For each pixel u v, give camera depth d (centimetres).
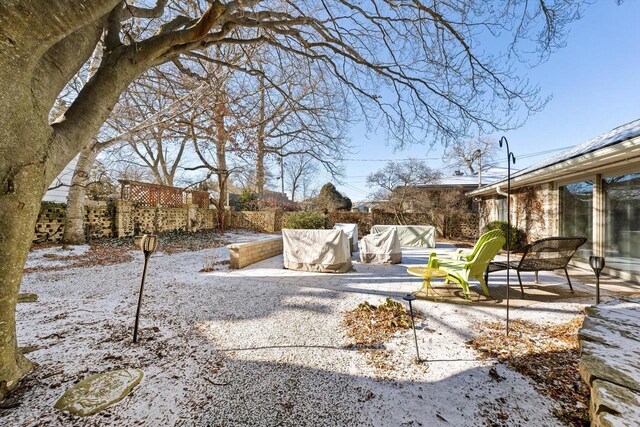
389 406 181
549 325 304
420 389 198
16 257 175
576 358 235
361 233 1518
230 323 311
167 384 200
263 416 171
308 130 836
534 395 189
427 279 409
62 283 466
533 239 797
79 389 188
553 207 708
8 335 181
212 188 2034
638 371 135
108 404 176
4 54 142
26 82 160
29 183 172
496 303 375
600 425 107
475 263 394
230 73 666
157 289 440
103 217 952
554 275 543
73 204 806
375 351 251
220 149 1181
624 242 493
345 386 201
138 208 1049
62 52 194
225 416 171
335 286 464
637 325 192
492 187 890
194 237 1124
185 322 312
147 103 825
